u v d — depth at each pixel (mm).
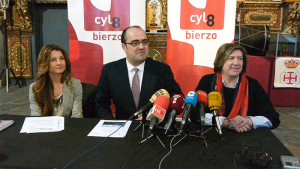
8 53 6723
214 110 1531
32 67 6836
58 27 6895
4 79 6820
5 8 5988
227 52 2078
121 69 2408
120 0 3207
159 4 5727
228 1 3021
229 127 1718
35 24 6703
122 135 1588
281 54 6281
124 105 2406
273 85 5008
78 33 3277
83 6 3223
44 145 1449
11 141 1507
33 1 6504
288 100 5031
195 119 1928
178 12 3105
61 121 1860
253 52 5129
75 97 2322
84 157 1297
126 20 3246
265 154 1283
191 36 3131
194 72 3203
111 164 1225
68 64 2324
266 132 1663
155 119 1445
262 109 2107
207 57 3154
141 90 2371
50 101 2254
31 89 2260
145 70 2398
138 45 2213
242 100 2139
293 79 4914
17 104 5027
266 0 6199
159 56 5836
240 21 6371
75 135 1597
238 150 1378
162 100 1458
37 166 1208
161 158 1285
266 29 5070
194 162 1242
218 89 2184
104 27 3264
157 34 5832
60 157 1300
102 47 3307
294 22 6180
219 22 3072
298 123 4062
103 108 2436
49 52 2195
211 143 1477
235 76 2133
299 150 3043
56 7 6785
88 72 3361
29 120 1881
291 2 6055
